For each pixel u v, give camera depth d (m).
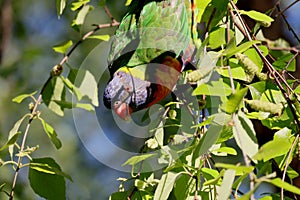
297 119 5.96
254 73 5.93
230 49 5.70
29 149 6.23
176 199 6.18
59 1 6.96
